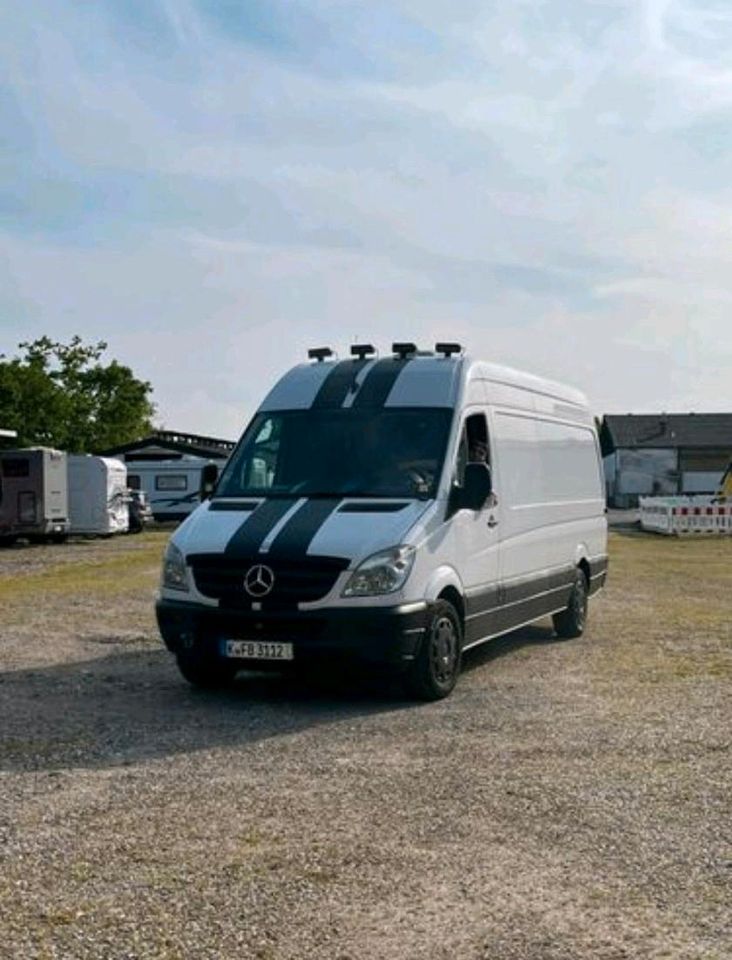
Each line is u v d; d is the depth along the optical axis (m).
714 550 29.48
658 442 72.38
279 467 9.88
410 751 7.34
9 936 4.40
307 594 8.54
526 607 11.18
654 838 5.53
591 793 6.31
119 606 16.19
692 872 5.07
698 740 7.55
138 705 8.94
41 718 8.44
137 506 40.34
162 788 6.49
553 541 12.02
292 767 6.95
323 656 8.52
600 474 14.40
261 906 4.70
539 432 11.82
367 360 10.64
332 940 4.37
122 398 77.88
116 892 4.86
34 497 32.84
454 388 10.05
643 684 9.70
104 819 5.90
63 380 76.19
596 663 10.92
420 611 8.70
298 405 10.30
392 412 9.95
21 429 66.19
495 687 9.65
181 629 8.93
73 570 23.59
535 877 5.02
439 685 9.05
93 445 74.88
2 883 4.97
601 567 14.05
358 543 8.62
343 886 4.93
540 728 7.98
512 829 5.68
